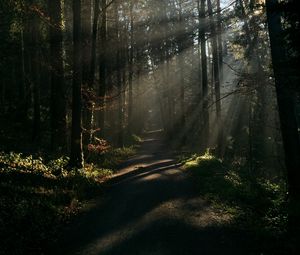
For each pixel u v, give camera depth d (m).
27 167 16.38
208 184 16.62
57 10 22.45
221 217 12.05
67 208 12.52
